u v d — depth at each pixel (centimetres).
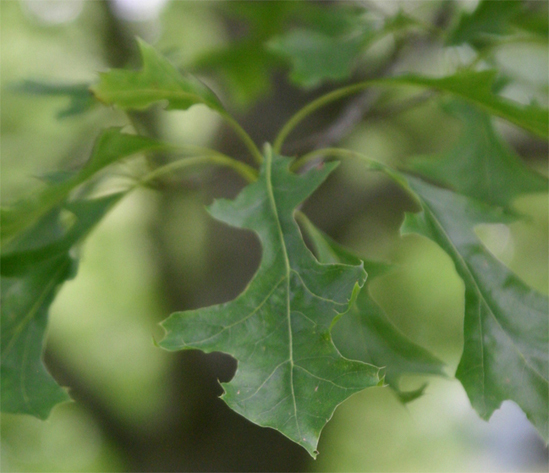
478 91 88
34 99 232
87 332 304
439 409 373
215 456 212
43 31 216
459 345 298
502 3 96
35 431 306
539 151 136
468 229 86
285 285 82
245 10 122
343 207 184
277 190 85
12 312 88
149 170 105
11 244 91
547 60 109
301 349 80
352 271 81
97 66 200
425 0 118
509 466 414
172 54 114
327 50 102
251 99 138
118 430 229
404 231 85
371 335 86
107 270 298
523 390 82
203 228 192
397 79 89
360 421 333
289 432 78
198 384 213
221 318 81
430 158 99
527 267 293
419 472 365
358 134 180
